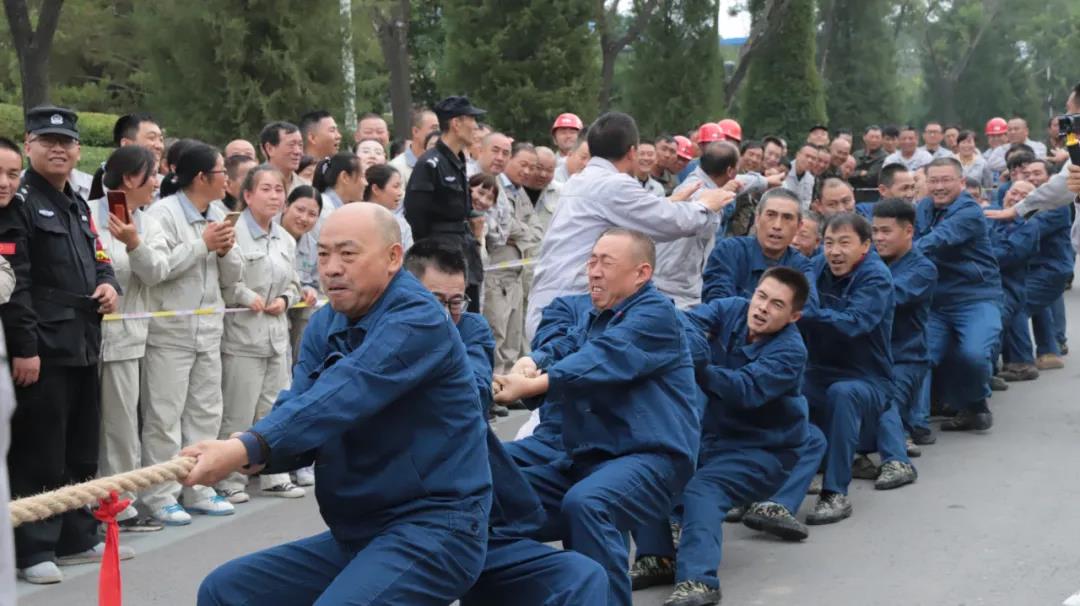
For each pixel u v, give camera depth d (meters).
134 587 6.04
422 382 3.96
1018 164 12.73
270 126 8.69
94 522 6.45
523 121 18.25
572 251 7.18
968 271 9.49
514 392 4.95
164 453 7.07
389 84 22.55
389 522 4.00
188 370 7.14
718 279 7.57
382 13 19.38
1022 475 8.05
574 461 5.32
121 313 6.81
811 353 7.54
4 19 21.11
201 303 7.22
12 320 5.91
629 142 7.23
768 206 7.43
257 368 7.63
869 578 6.10
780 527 6.61
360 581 3.85
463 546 4.00
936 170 9.68
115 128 8.26
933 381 9.52
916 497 7.60
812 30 27.47
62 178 6.21
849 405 7.22
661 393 5.20
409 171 10.23
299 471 8.15
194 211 7.25
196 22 14.14
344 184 8.76
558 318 5.95
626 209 7.09
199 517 7.29
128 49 23.72
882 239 8.38
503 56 18.53
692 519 5.86
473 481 4.06
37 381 6.07
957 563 6.30
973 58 46.31
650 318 5.16
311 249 8.48
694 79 22.67
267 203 7.67
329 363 4.00
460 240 8.46
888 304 7.47
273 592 4.16
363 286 3.97
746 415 6.16
